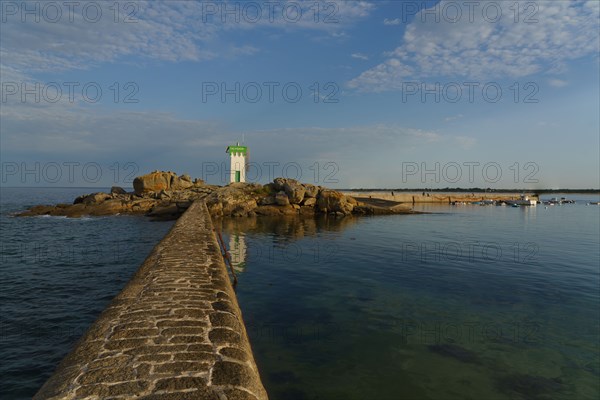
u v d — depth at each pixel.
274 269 16.30
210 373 3.51
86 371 3.46
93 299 12.41
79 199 55.19
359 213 52.00
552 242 25.73
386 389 6.62
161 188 57.72
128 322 4.79
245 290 12.87
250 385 3.42
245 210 44.97
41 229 32.31
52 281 14.63
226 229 32.56
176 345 4.12
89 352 3.88
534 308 11.16
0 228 32.72
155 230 32.09
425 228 34.88
